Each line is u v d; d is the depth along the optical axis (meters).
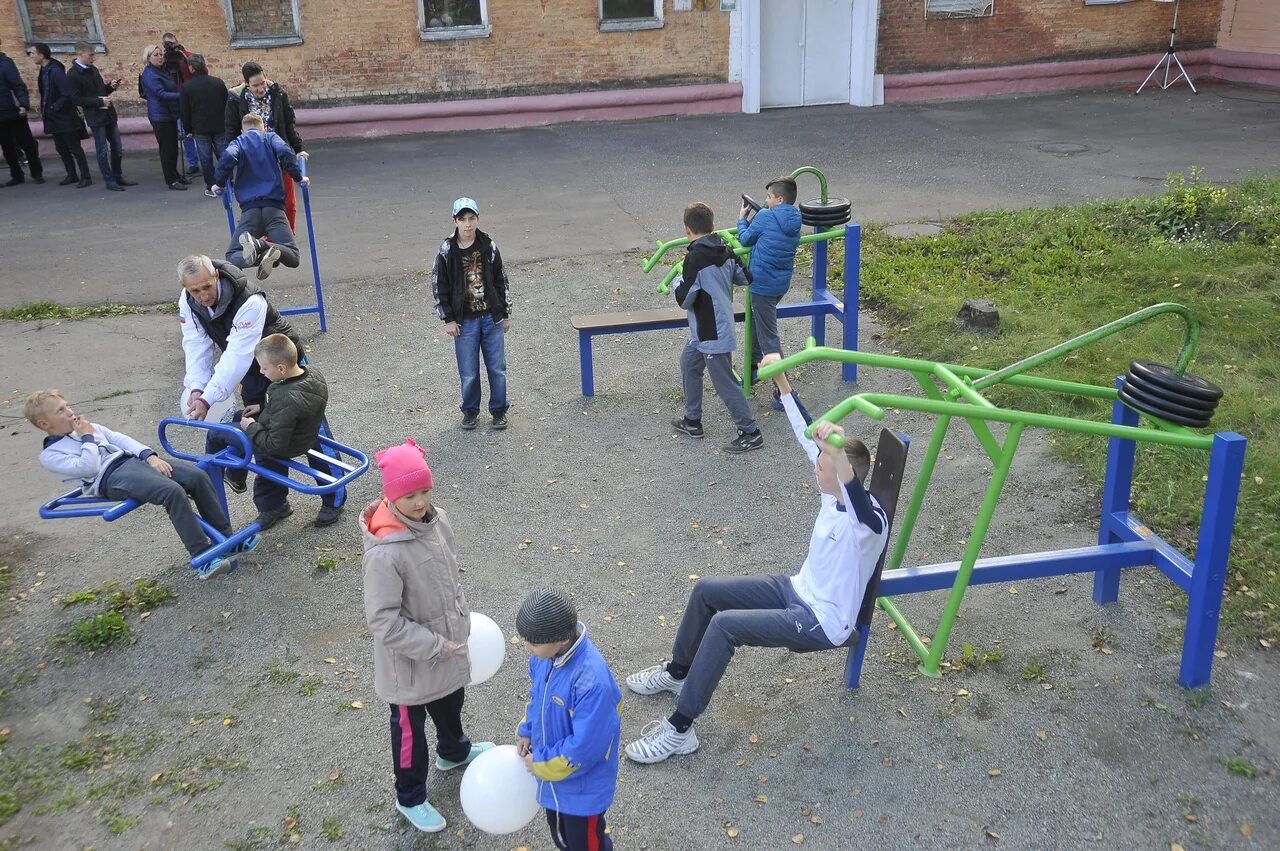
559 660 3.11
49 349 8.70
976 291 8.98
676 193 13.14
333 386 7.92
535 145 16.30
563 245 11.21
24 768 4.18
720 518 5.91
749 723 4.28
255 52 16.38
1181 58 19.70
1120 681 4.40
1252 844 3.60
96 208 13.09
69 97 13.57
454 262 6.62
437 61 17.12
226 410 6.97
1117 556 4.45
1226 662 4.47
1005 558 4.42
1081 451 6.26
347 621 5.07
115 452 5.20
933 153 14.84
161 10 15.80
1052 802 3.81
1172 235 10.33
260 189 9.20
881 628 4.83
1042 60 19.45
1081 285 8.96
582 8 17.31
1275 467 5.77
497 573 5.45
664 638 4.89
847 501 3.73
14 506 6.27
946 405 3.95
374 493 6.30
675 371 8.02
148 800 4.00
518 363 8.27
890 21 18.59
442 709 3.83
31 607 5.26
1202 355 7.35
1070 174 13.31
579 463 6.61
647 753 4.05
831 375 7.78
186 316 5.56
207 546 5.31
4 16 15.30
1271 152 13.98
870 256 10.18
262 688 4.61
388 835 3.80
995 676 4.48
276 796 4.00
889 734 4.18
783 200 7.05
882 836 3.70
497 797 3.36
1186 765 3.95
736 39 18.02
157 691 4.62
